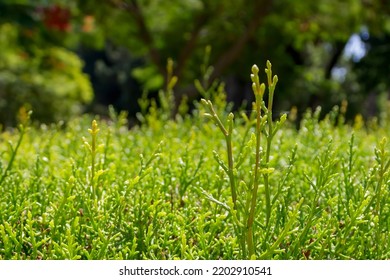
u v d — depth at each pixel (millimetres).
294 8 26656
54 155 4656
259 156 2404
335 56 36781
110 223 2869
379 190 2656
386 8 27109
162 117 6062
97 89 62500
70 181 2645
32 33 22969
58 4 24047
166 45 29906
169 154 4113
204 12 27203
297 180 3859
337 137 5117
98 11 27234
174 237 2957
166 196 3447
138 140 5531
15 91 30297
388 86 32812
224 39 29094
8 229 2574
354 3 27047
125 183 3322
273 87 2434
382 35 32000
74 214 2773
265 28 28031
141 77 32406
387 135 6277
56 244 2492
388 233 2773
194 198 3363
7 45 24359
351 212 2689
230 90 33844
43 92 31000
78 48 61750
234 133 5227
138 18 27328
